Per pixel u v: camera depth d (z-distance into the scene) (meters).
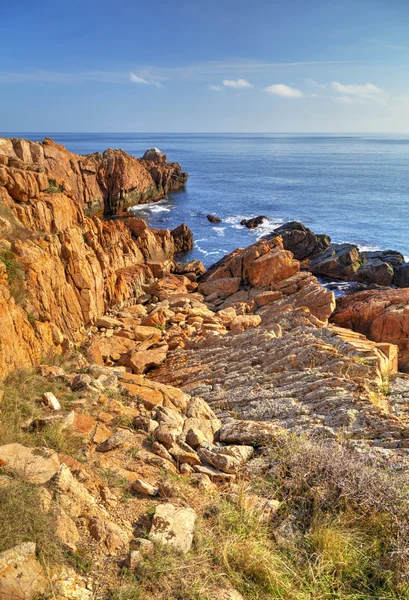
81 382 10.20
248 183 100.75
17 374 9.83
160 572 5.26
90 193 57.16
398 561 5.75
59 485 6.15
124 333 20.75
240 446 8.79
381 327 18.84
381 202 75.12
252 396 11.48
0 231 16.41
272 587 5.43
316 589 5.51
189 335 21.44
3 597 4.44
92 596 4.84
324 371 12.02
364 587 5.63
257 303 26.12
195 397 11.57
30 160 39.19
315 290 22.50
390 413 9.63
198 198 79.12
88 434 8.28
